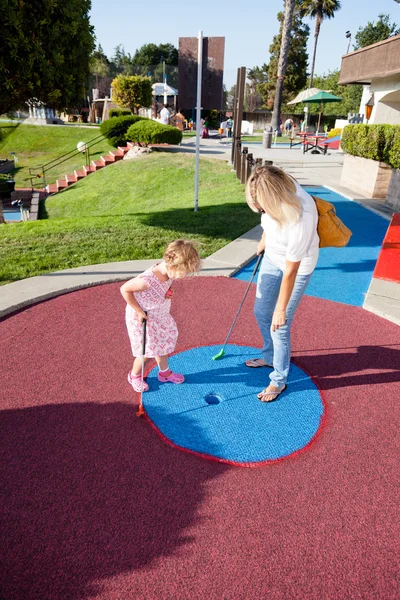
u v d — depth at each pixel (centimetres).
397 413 331
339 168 1655
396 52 918
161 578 207
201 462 279
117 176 1670
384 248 694
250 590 202
